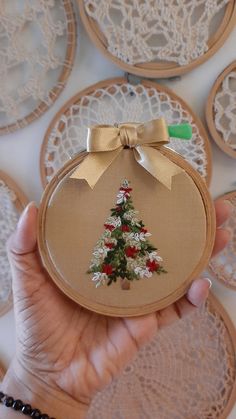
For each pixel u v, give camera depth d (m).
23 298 0.19
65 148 0.25
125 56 0.23
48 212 0.18
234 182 0.27
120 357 0.20
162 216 0.17
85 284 0.18
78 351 0.20
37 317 0.19
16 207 0.27
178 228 0.18
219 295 0.28
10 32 0.24
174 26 0.23
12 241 0.19
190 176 0.17
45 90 0.25
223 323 0.27
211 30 0.24
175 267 0.18
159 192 0.17
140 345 0.20
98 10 0.23
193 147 0.25
